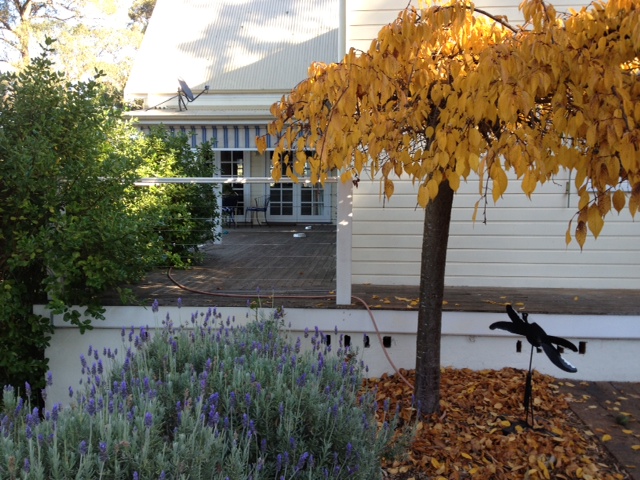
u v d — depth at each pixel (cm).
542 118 333
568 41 309
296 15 1752
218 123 1302
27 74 499
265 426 263
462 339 543
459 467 377
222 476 215
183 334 369
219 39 1659
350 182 529
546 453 391
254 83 1484
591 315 523
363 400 329
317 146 339
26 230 501
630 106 290
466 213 687
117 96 600
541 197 679
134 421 235
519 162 274
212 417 246
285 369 306
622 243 674
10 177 474
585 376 531
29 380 540
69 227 474
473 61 345
